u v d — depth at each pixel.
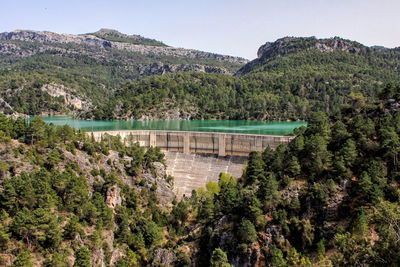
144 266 115.06
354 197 104.12
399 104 135.00
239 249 105.50
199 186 180.88
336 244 80.31
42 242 90.94
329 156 116.12
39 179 105.44
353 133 125.62
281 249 102.44
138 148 182.75
